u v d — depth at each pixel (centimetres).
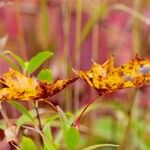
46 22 105
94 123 112
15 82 49
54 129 95
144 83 50
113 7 105
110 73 49
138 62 50
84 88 110
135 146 102
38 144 72
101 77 49
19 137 64
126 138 89
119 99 113
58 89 50
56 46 112
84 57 115
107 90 50
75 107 100
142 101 115
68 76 102
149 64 50
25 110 60
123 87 50
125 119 103
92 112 109
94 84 49
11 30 116
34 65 63
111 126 111
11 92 49
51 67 104
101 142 109
